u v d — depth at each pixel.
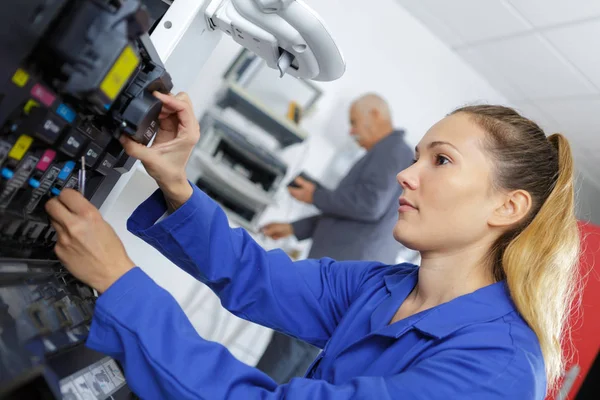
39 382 0.42
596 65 2.35
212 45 0.92
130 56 0.52
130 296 0.53
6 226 0.56
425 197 0.71
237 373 0.55
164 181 0.70
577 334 2.04
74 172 0.66
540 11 2.17
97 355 0.65
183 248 0.76
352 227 2.27
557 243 0.71
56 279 0.68
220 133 2.04
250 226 2.13
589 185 3.72
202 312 2.07
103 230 0.54
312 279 0.89
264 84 2.11
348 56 2.36
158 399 0.53
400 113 2.49
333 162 2.28
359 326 0.76
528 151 0.73
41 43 0.46
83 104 0.53
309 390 0.56
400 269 0.88
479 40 2.52
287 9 0.76
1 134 0.49
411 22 2.52
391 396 0.55
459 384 0.56
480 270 0.73
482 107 0.79
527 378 0.58
